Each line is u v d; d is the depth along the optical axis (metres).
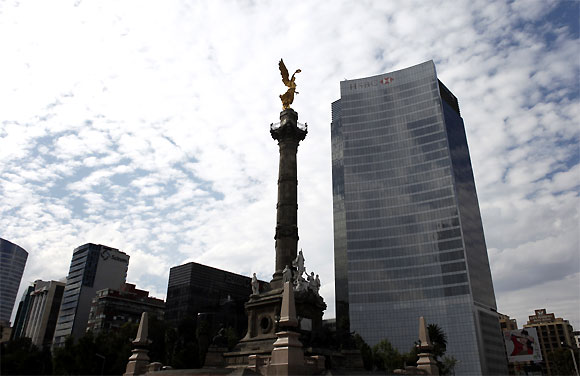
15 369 62.03
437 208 149.00
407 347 135.75
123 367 70.12
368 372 45.25
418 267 144.50
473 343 128.62
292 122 69.00
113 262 182.12
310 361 42.72
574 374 130.25
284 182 66.00
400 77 171.75
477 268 144.62
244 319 132.88
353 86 177.50
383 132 166.88
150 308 157.00
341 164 192.25
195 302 139.75
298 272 57.66
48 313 193.75
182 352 71.31
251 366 41.22
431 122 160.12
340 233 178.38
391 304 142.75
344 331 57.28
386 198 157.75
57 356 66.00
